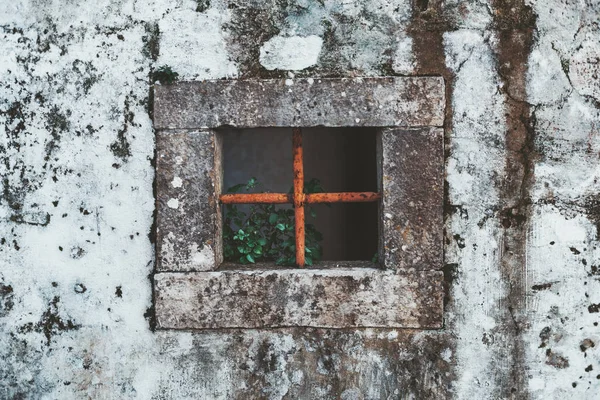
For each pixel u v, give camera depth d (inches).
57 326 104.7
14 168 104.2
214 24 102.2
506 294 103.6
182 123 101.7
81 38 102.8
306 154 178.9
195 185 102.4
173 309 103.2
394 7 101.8
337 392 104.3
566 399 104.0
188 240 102.9
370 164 164.1
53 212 104.2
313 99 101.1
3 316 104.9
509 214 103.1
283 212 113.7
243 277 102.7
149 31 102.3
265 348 104.1
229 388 104.6
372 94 100.9
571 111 102.5
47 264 104.5
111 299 104.4
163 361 104.4
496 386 104.0
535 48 101.9
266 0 102.0
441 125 101.3
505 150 102.6
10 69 103.6
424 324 102.9
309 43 102.0
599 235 103.4
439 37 101.7
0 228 104.7
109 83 102.8
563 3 102.1
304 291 102.9
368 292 102.7
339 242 178.9
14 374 105.0
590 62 102.5
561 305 103.7
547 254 103.3
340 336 103.7
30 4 103.0
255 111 101.5
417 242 102.2
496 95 102.1
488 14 101.8
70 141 103.6
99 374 104.8
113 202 103.7
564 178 103.0
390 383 104.0
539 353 103.7
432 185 101.7
